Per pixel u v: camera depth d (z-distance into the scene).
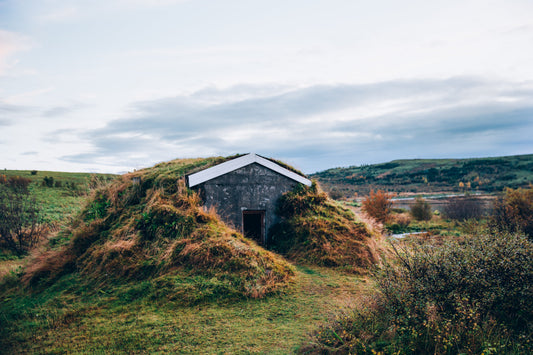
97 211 13.21
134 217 12.03
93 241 11.77
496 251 5.74
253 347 5.96
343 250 12.16
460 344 4.83
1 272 11.40
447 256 5.79
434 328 5.12
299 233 13.13
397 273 6.15
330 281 10.08
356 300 7.45
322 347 5.38
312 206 14.33
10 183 33.59
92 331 7.03
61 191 35.00
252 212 14.03
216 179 13.41
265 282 9.28
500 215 17.81
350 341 5.23
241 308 8.01
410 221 26.30
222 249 10.12
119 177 15.55
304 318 7.34
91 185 15.96
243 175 13.87
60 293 9.38
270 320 7.28
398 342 5.07
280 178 14.66
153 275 9.65
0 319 7.98
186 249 10.11
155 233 11.11
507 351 4.69
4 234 14.91
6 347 6.56
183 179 13.47
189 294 8.55
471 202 27.64
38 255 11.77
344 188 104.19
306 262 11.92
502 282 5.43
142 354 5.93
